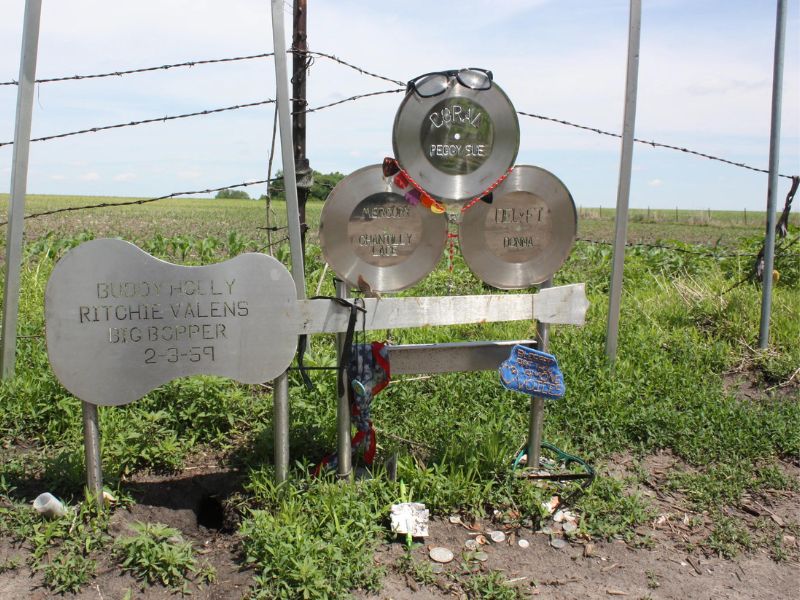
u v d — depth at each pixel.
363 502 3.72
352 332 3.81
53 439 4.48
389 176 3.73
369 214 3.76
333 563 3.24
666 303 8.04
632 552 3.68
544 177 3.99
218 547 3.60
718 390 5.65
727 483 4.36
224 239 23.55
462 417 4.96
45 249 11.84
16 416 4.59
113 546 3.36
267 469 4.11
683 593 3.37
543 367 4.11
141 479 4.20
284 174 5.17
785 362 6.29
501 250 4.02
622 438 4.89
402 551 3.55
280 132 5.11
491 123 3.76
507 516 3.89
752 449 4.79
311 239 14.36
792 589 3.43
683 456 4.75
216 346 3.64
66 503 3.71
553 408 5.20
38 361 5.36
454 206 3.84
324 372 5.49
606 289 10.30
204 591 3.19
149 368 3.58
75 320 3.45
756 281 7.90
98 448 3.64
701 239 37.59
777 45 6.40
